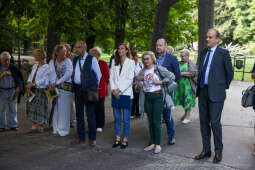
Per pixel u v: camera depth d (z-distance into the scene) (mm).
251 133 5855
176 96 6738
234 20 39375
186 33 18344
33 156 4625
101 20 15164
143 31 17953
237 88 12641
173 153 4738
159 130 4746
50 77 5781
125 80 5000
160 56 5312
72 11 12328
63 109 5750
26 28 14406
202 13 9492
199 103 4477
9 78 6012
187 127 6375
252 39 37875
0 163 4324
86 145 5191
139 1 16250
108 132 6082
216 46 4312
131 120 7148
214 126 4266
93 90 5043
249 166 4176
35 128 6082
